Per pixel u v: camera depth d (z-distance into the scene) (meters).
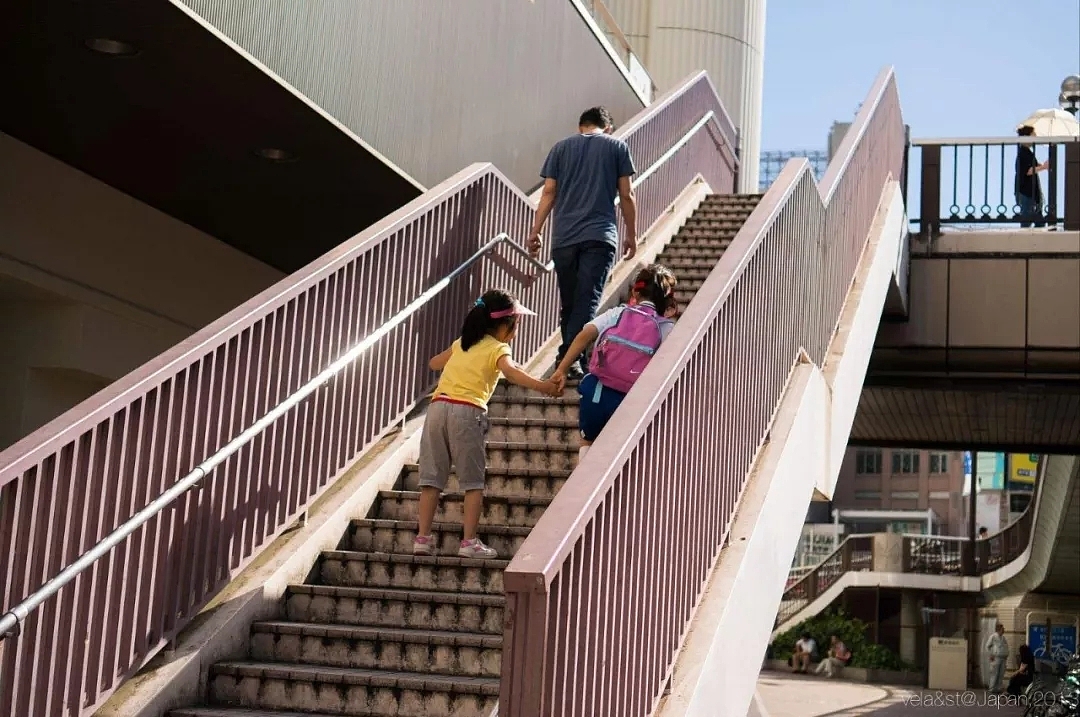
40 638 4.20
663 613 4.60
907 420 17.75
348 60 7.78
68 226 8.66
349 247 6.16
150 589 4.69
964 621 37.62
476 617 5.27
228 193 9.21
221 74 6.94
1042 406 15.98
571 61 12.09
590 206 7.50
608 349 5.77
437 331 7.21
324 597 5.42
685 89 12.89
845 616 37.88
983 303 14.26
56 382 9.01
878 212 11.98
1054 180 14.43
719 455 5.57
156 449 4.77
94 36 6.52
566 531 3.49
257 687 4.86
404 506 6.26
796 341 7.62
